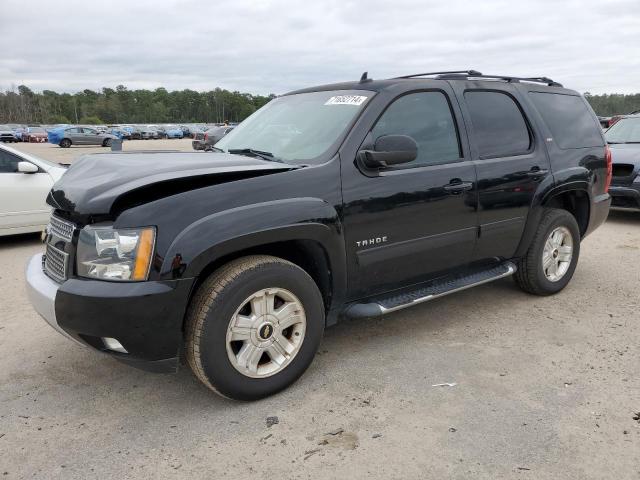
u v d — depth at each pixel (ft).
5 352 12.71
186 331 9.66
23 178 23.36
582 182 15.96
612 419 9.66
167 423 9.73
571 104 16.87
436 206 12.34
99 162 10.99
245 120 14.98
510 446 8.91
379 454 8.75
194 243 9.02
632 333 13.51
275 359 10.42
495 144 13.98
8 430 9.56
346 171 10.95
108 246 8.98
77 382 11.27
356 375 11.41
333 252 10.74
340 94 12.67
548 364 11.85
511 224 14.29
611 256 21.18
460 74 14.08
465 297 16.33
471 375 11.37
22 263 20.84
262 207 9.72
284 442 9.12
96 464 8.60
